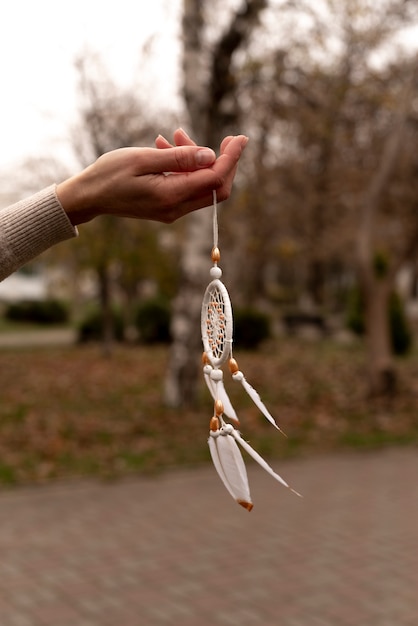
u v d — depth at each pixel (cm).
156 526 546
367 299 1083
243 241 1809
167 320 2072
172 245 1716
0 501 605
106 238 1562
